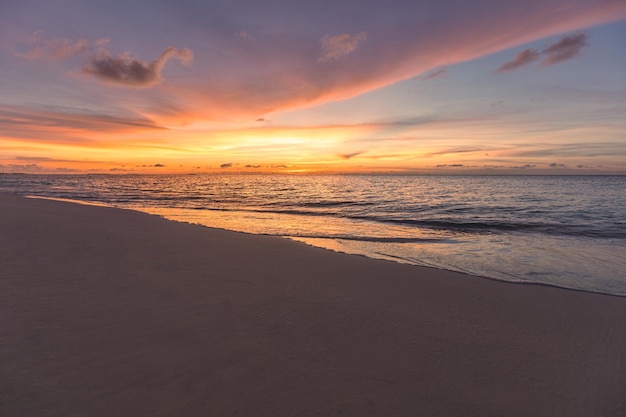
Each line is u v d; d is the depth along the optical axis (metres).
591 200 28.44
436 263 7.41
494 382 2.67
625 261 7.79
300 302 4.33
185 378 2.51
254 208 22.19
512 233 12.43
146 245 7.51
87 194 36.66
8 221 10.04
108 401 2.19
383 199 30.83
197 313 3.80
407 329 3.63
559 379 2.74
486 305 4.49
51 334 3.12
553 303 4.62
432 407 2.32
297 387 2.48
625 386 2.66
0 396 2.17
